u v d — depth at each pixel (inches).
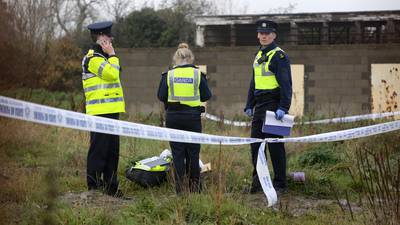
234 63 1465.3
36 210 403.5
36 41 490.6
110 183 497.7
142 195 505.4
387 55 1423.5
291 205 482.3
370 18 1772.9
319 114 1293.1
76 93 1736.0
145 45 2150.6
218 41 1951.3
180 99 502.3
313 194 529.7
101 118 402.0
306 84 1449.3
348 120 932.6
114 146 503.2
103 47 498.0
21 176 471.8
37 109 347.3
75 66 1830.7
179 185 484.4
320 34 1877.5
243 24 1873.8
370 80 1428.4
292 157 674.8
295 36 1849.2
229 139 496.7
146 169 528.1
